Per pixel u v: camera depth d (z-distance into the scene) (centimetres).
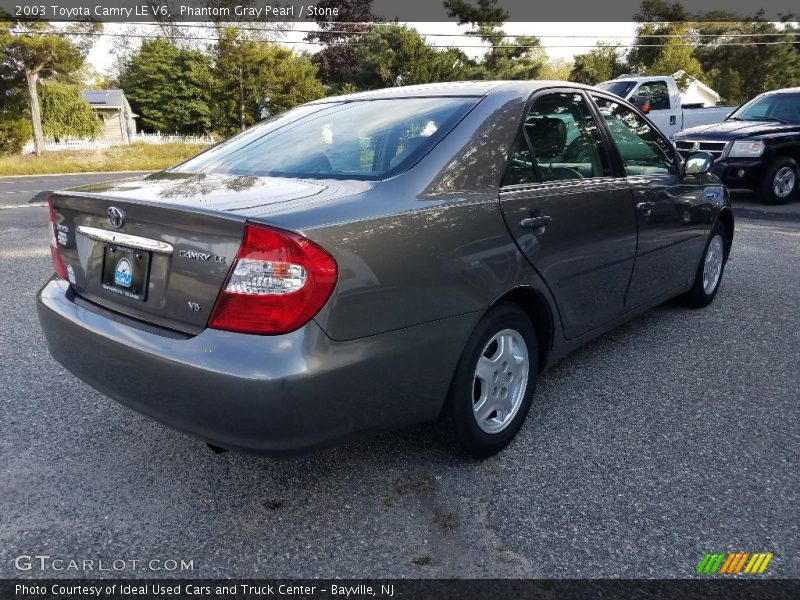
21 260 655
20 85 3250
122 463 273
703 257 459
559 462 275
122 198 226
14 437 292
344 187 233
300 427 200
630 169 360
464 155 256
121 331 224
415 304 223
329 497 250
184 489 254
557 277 290
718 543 224
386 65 3572
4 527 230
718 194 464
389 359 218
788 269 620
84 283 255
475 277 245
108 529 230
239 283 196
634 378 363
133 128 4641
